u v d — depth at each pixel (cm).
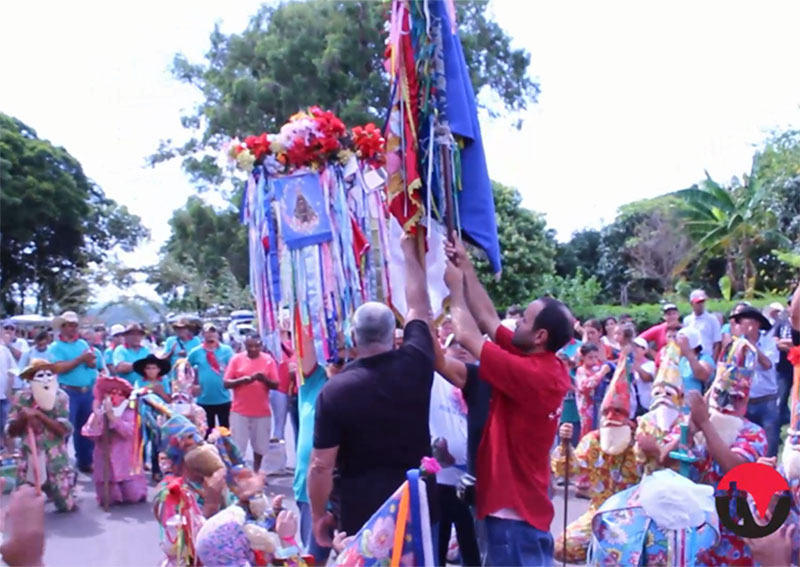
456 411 448
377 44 2119
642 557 359
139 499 853
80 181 3700
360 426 330
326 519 341
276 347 491
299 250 475
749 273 2700
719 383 404
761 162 2959
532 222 2533
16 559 246
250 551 371
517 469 336
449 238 335
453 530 567
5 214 3350
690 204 2936
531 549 330
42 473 801
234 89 2188
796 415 384
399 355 339
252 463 980
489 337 354
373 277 481
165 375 963
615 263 3625
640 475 582
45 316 3122
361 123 2058
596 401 873
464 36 2055
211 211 2581
